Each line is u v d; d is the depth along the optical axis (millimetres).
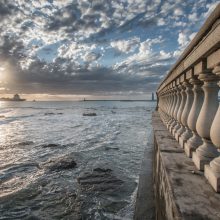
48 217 7785
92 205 8469
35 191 9727
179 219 1670
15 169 12711
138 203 4887
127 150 17359
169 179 2371
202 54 2332
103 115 67562
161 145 4059
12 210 8211
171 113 5457
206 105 2533
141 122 42438
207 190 2100
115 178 10844
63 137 24109
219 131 1959
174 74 4637
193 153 2951
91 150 17391
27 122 44250
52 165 12945
